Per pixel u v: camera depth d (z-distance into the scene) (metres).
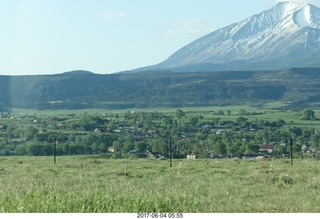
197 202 23.44
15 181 32.69
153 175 37.31
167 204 21.89
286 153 98.06
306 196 25.80
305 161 50.09
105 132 152.00
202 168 42.41
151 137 141.88
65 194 23.83
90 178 35.06
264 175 34.59
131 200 21.72
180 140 124.81
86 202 21.34
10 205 21.08
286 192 27.66
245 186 30.36
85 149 112.75
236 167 42.66
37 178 35.44
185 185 30.78
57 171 40.69
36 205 20.94
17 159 65.38
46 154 108.69
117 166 46.47
